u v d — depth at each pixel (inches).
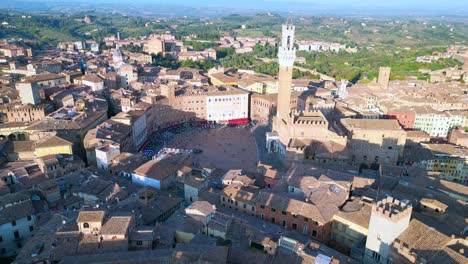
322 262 3464.6
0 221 4347.9
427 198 4928.6
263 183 5885.8
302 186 5201.8
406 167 6628.9
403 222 3865.7
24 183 5423.2
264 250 4033.0
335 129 7815.0
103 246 3757.4
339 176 5585.6
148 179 5940.0
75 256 3489.2
